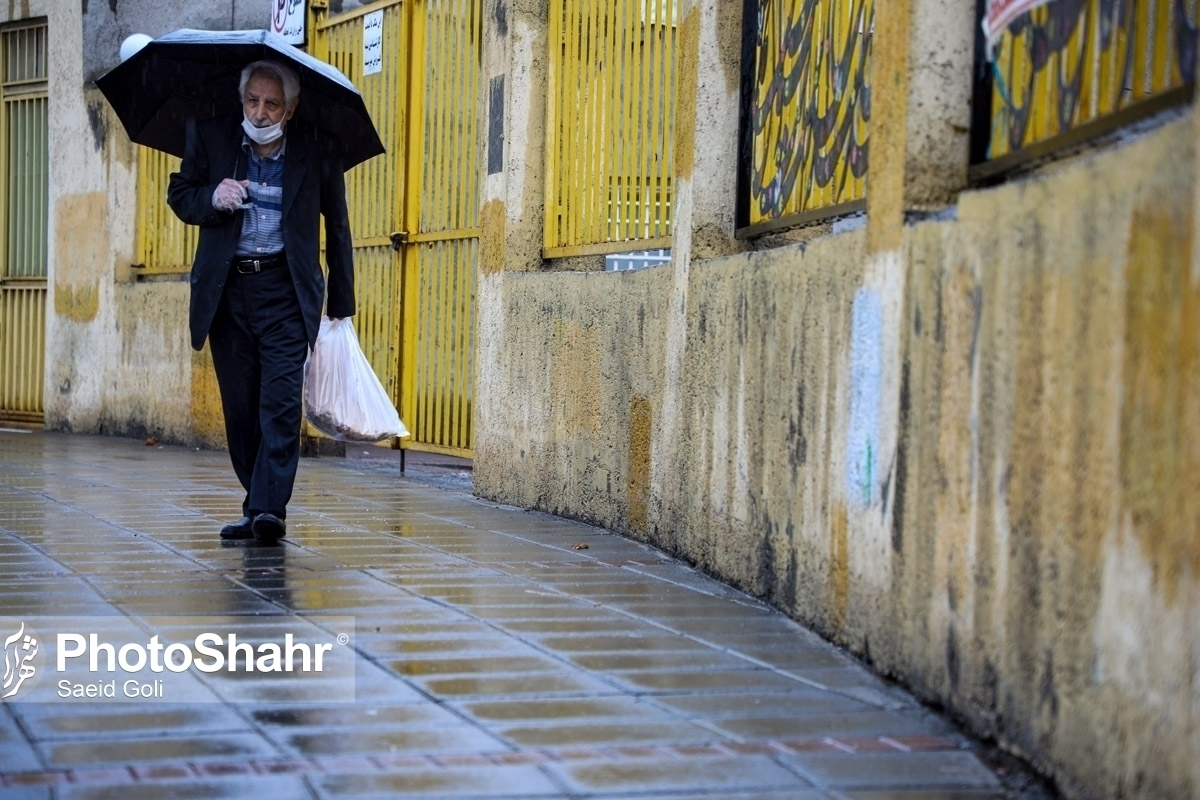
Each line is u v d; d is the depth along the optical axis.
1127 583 6.17
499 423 17.84
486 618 10.68
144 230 27.50
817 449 10.41
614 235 15.66
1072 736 6.71
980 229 7.86
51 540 13.67
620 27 15.52
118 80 14.62
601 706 8.43
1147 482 6.00
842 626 9.91
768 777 7.21
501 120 17.69
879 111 9.41
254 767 7.19
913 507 8.72
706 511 12.80
